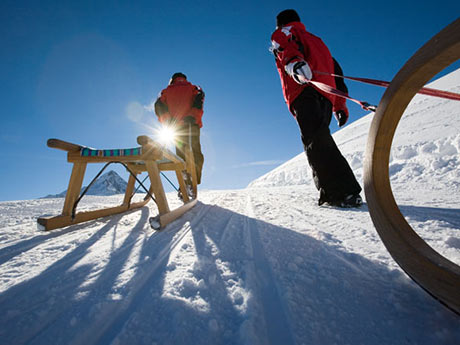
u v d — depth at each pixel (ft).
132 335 1.70
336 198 7.32
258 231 4.63
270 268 2.82
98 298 2.21
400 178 14.64
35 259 3.34
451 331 1.65
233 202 9.93
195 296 2.20
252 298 2.13
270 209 7.57
